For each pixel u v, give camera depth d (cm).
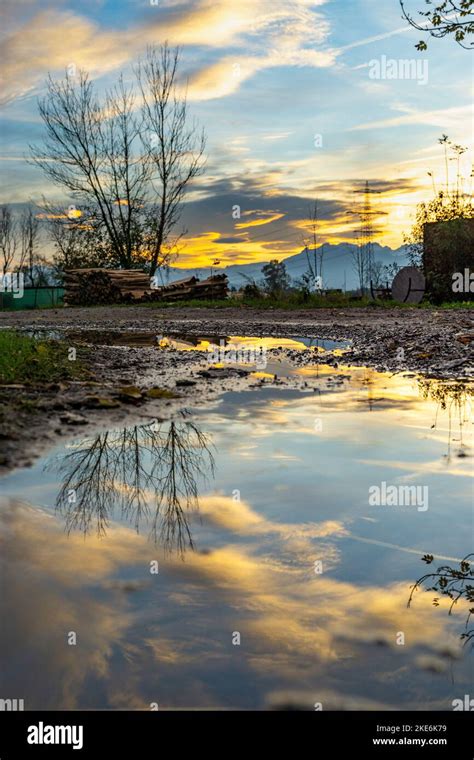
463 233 2162
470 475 317
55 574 203
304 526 247
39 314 2264
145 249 3369
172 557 218
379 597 192
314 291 2378
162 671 152
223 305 2312
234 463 343
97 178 3253
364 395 577
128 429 433
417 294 2297
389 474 320
